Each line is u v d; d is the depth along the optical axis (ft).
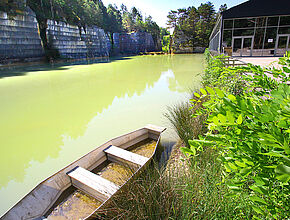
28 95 26.03
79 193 7.61
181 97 21.15
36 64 78.28
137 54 168.86
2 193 8.42
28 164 10.46
